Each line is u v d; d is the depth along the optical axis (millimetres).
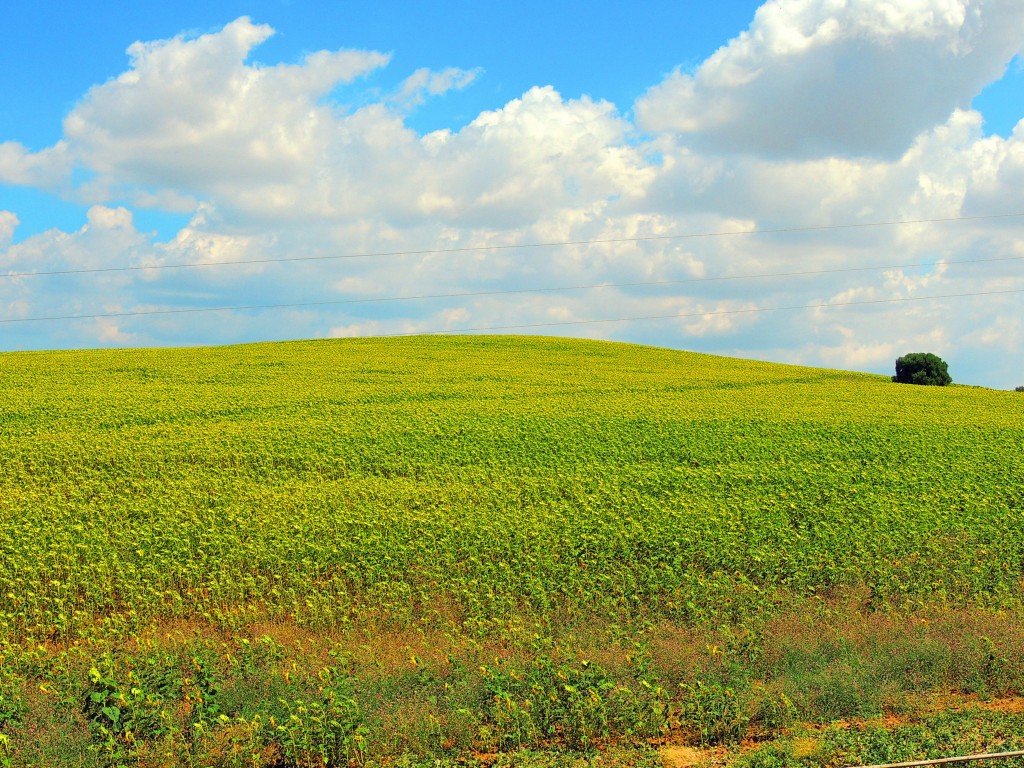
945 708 11938
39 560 19922
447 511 24562
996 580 19391
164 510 24469
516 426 37562
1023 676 12828
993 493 27438
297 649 15266
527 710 11633
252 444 33031
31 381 48156
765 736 11461
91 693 11492
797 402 47469
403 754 10922
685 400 46875
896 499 26625
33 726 11312
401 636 16297
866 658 13555
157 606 17812
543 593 17938
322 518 23656
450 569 20125
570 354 69875
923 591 18453
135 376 50938
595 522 23516
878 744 10414
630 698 11773
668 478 29062
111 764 10391
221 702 12102
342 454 32094
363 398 44344
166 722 11203
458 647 14945
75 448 31500
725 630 14859
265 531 22719
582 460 32125
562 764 10438
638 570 20062
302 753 10945
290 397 44031
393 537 22016
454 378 52906
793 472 30172
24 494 26062
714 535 22484
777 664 13602
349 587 19547
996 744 10336
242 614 17609
